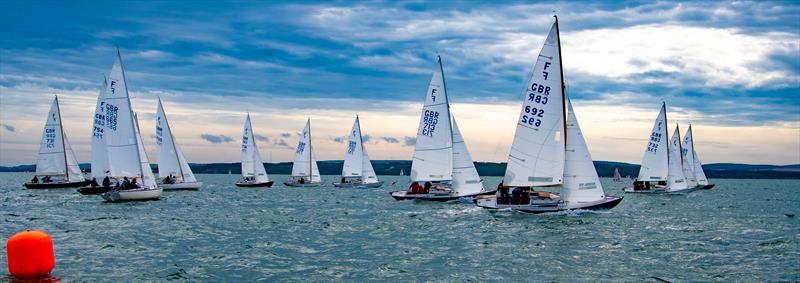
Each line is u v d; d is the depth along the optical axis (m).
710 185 91.06
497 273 20.69
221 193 72.31
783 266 21.88
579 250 25.17
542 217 36.81
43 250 18.70
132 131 53.75
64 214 40.69
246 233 30.91
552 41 37.44
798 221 38.09
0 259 21.97
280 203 54.22
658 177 72.81
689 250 25.23
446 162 50.09
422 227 33.12
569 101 36.78
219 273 20.67
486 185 127.25
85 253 24.28
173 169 75.12
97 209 45.09
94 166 63.50
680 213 43.84
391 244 27.08
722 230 32.25
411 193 51.50
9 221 35.97
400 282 19.45
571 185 37.03
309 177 89.81
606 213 38.16
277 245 26.78
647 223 35.16
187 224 34.72
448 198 49.78
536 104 37.97
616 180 195.88
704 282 19.36
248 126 88.12
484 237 28.94
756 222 37.22
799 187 134.62
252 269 21.38
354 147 83.12
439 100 50.03
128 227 33.00
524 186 38.69
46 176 77.44
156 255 24.02
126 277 19.84
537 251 24.94
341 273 20.73
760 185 156.75
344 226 34.03
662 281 19.45
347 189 85.06
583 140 36.81
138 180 62.41
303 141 88.44
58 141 76.50
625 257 23.58
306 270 21.27
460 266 21.91
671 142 74.06
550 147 37.81
